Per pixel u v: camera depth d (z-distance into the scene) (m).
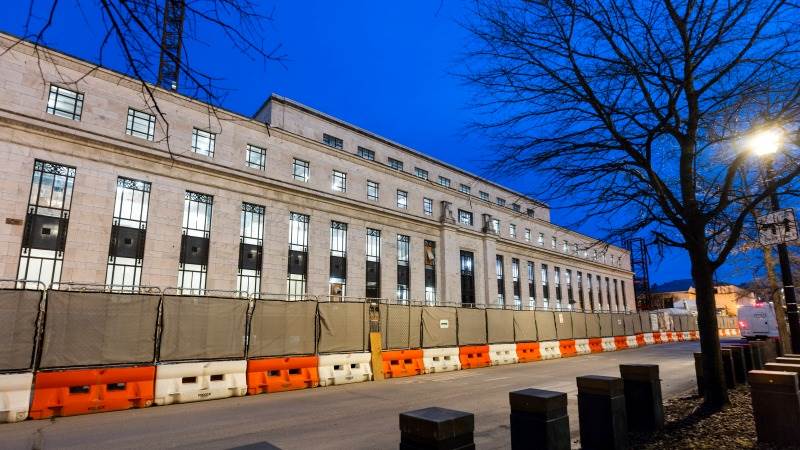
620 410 5.75
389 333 16.55
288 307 13.85
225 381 12.05
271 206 27.53
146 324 11.12
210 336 12.08
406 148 43.28
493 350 20.42
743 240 10.34
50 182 20.03
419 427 3.54
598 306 60.84
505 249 45.66
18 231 18.80
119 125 22.14
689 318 45.94
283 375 13.23
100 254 20.72
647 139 8.00
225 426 8.59
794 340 11.74
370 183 34.62
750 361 12.29
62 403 9.59
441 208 39.75
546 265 52.25
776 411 5.88
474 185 46.09
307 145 30.59
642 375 6.86
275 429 8.31
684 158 8.23
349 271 31.03
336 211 31.05
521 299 46.22
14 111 19.17
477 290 40.62
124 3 2.95
